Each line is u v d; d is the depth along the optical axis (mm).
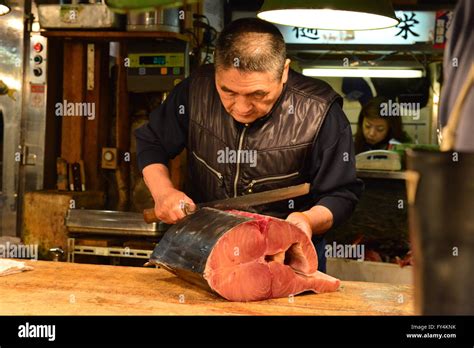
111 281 3227
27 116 6328
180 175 6059
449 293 964
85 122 6277
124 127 6285
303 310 2760
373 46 7551
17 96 6316
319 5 3193
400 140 8578
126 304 2783
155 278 3318
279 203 3625
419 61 8078
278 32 3195
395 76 7816
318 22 3680
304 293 3092
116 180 6348
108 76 6379
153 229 4934
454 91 1214
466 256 958
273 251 2965
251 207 3600
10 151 6344
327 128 3543
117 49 6500
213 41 6766
